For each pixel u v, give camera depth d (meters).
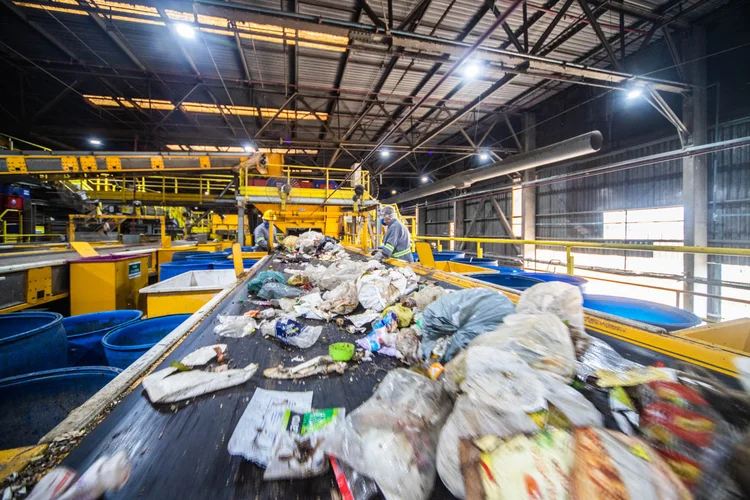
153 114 9.19
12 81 7.42
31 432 1.29
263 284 2.21
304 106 8.98
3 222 7.87
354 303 1.83
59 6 4.23
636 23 6.21
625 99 8.22
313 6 5.26
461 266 4.98
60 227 10.69
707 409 0.65
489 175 9.56
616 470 0.48
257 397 0.89
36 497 0.54
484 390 0.62
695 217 6.66
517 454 0.51
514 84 8.22
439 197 17.64
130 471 0.63
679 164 7.34
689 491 0.52
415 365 1.11
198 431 0.77
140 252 5.28
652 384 0.74
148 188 16.56
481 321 1.11
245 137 10.80
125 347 1.71
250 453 0.68
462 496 0.54
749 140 4.62
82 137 9.05
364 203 6.14
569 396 0.63
